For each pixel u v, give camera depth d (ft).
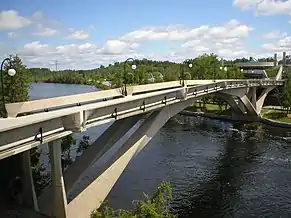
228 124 233.14
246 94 237.45
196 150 158.81
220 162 139.64
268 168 132.16
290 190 109.19
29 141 51.57
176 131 205.57
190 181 116.26
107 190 80.89
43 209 66.33
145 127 98.94
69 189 73.15
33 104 63.52
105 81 479.41
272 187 111.75
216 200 100.99
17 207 65.00
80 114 60.03
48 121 54.24
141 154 149.48
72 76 649.20
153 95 90.99
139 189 105.81
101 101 77.00
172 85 131.44
